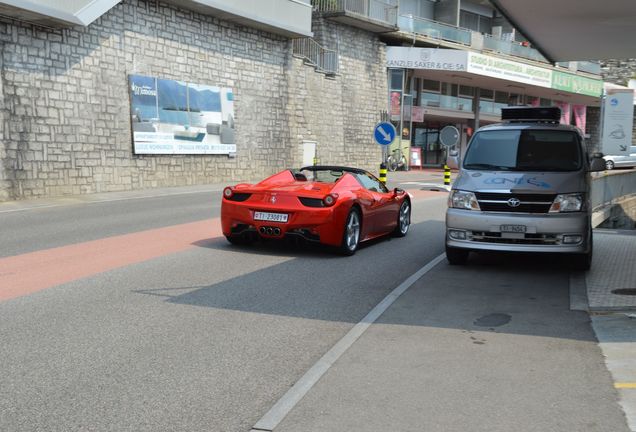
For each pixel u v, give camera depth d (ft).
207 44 81.10
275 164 94.73
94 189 65.57
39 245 32.40
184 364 15.48
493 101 158.92
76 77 63.16
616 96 44.98
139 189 71.05
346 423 12.19
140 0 70.69
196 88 79.20
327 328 19.02
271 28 88.84
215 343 17.20
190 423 12.22
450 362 15.84
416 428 11.96
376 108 123.13
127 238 35.17
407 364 15.66
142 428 11.94
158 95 73.36
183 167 77.97
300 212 30.45
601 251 34.68
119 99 68.33
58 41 61.05
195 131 79.10
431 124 151.64
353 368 15.35
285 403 13.16
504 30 162.61
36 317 19.16
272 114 93.50
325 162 109.91
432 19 148.46
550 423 12.17
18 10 54.03
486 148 30.12
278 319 19.84
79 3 60.64
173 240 34.86
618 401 13.25
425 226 45.27
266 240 35.73
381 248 35.22
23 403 12.96
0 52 55.62
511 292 24.26
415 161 134.00
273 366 15.53
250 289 23.85
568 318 20.38
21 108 57.67
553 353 16.60
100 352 16.16
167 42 74.84
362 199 33.09
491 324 19.60
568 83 156.35
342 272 27.84
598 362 15.84
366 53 119.96
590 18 35.24
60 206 52.29
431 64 124.88
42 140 59.77
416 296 23.43
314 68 105.50
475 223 27.12
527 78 142.72
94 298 21.63
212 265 28.22
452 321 19.93
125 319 19.19
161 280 24.81
